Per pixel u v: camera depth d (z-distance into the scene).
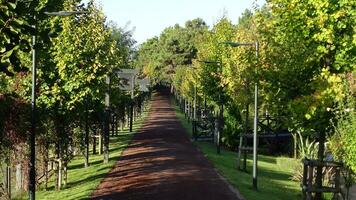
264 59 15.81
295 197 17.17
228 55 27.20
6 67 6.20
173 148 28.70
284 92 14.72
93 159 24.73
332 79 12.81
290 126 14.88
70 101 17.50
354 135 11.41
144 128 45.56
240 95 21.86
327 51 13.21
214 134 34.06
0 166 14.65
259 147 33.97
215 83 31.78
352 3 12.44
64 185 17.23
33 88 12.94
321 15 12.75
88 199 14.57
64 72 17.02
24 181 15.69
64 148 17.48
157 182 17.31
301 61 14.14
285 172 24.28
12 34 5.92
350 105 12.29
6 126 12.01
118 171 19.98
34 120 12.96
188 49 96.62
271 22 14.79
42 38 6.38
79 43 18.11
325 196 16.28
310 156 19.78
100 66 18.86
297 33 13.98
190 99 56.38
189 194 15.47
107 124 23.47
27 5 6.12
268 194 16.80
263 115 34.53
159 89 120.12
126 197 14.85
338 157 13.80
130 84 50.47
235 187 16.97
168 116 63.56
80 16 19.16
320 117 13.99
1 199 14.12
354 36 12.12
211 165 22.20
